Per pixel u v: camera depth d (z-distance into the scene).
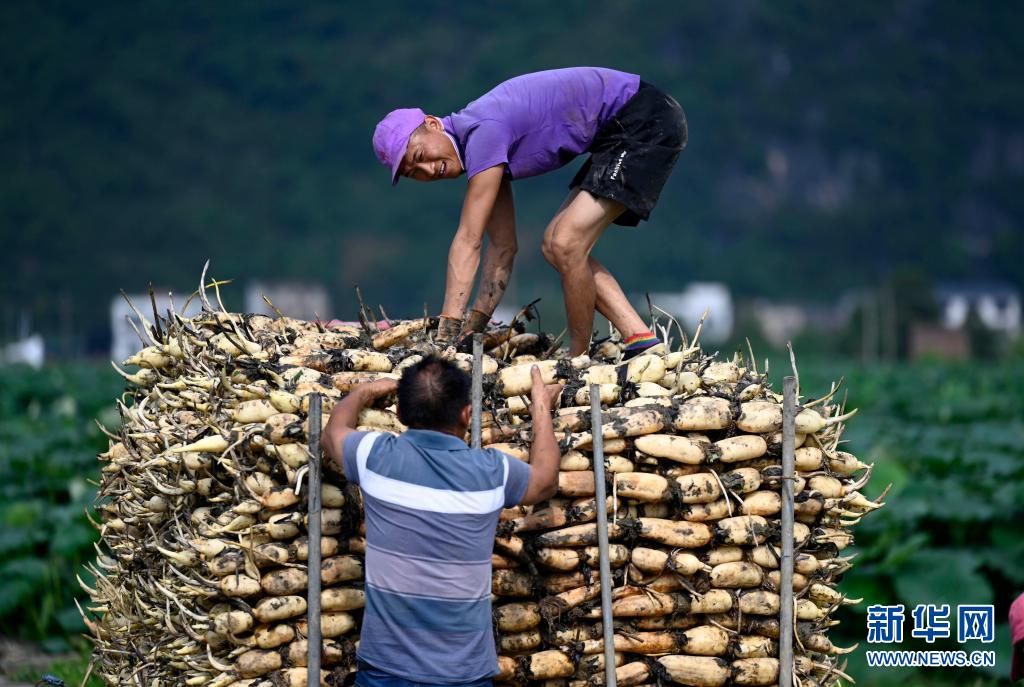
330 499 11.74
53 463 26.92
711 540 12.42
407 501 10.86
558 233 13.84
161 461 12.36
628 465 12.33
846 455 13.14
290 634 11.68
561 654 12.13
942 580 20.09
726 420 12.49
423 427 11.24
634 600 12.27
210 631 11.76
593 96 13.98
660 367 13.08
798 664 12.81
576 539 12.10
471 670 10.88
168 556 12.13
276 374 12.38
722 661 12.51
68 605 21.88
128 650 13.38
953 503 22.25
